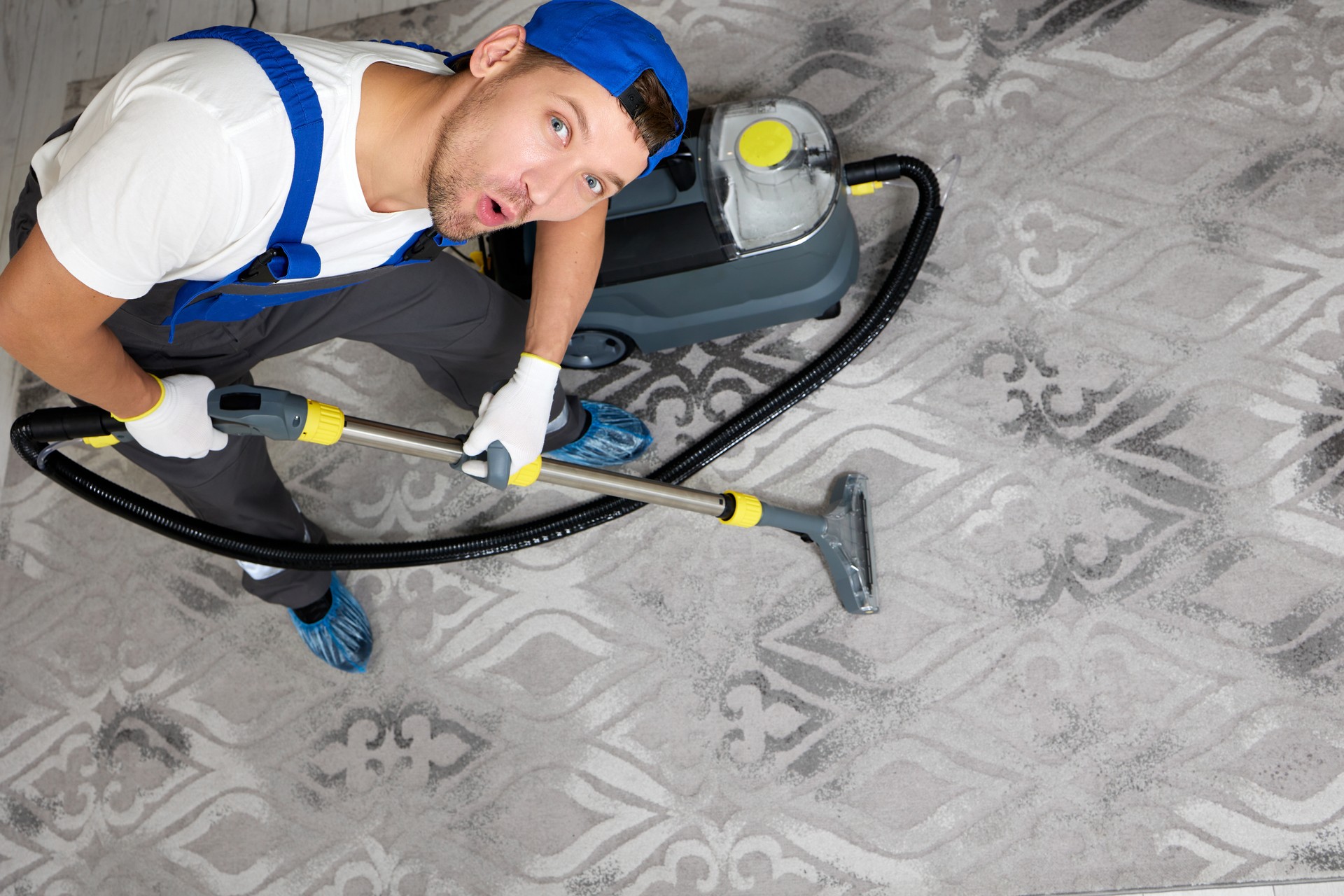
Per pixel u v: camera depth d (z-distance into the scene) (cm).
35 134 213
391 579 168
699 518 163
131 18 217
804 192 135
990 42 181
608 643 159
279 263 86
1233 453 153
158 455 114
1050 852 140
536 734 157
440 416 176
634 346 163
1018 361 163
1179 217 166
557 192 86
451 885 152
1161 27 176
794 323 170
